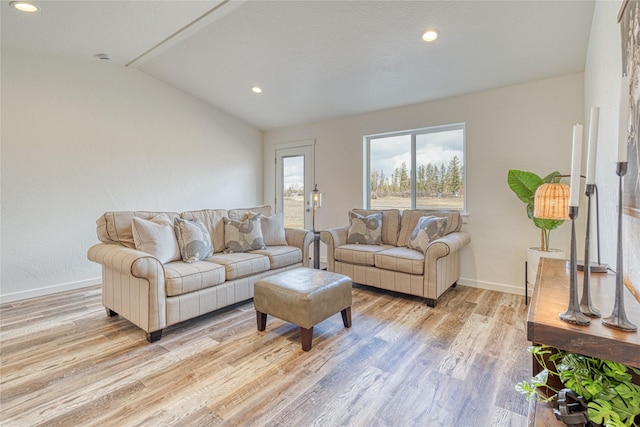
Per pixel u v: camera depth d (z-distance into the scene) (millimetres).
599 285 1428
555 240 3129
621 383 920
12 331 2484
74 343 2293
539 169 3197
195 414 1565
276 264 3307
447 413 1580
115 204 3906
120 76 3916
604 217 1994
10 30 2832
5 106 3145
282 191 5504
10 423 1494
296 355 2141
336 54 3189
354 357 2113
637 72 1225
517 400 1674
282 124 5293
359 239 3814
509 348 2221
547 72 3041
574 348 926
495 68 3068
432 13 2480
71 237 3568
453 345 2270
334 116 4711
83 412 1574
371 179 4570
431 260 2994
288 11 2674
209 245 3037
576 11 2305
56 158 3457
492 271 3518
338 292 2436
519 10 2354
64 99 3506
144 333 2461
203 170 4809
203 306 2609
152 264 2271
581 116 2979
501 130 3398
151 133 4215
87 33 3000
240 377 1883
